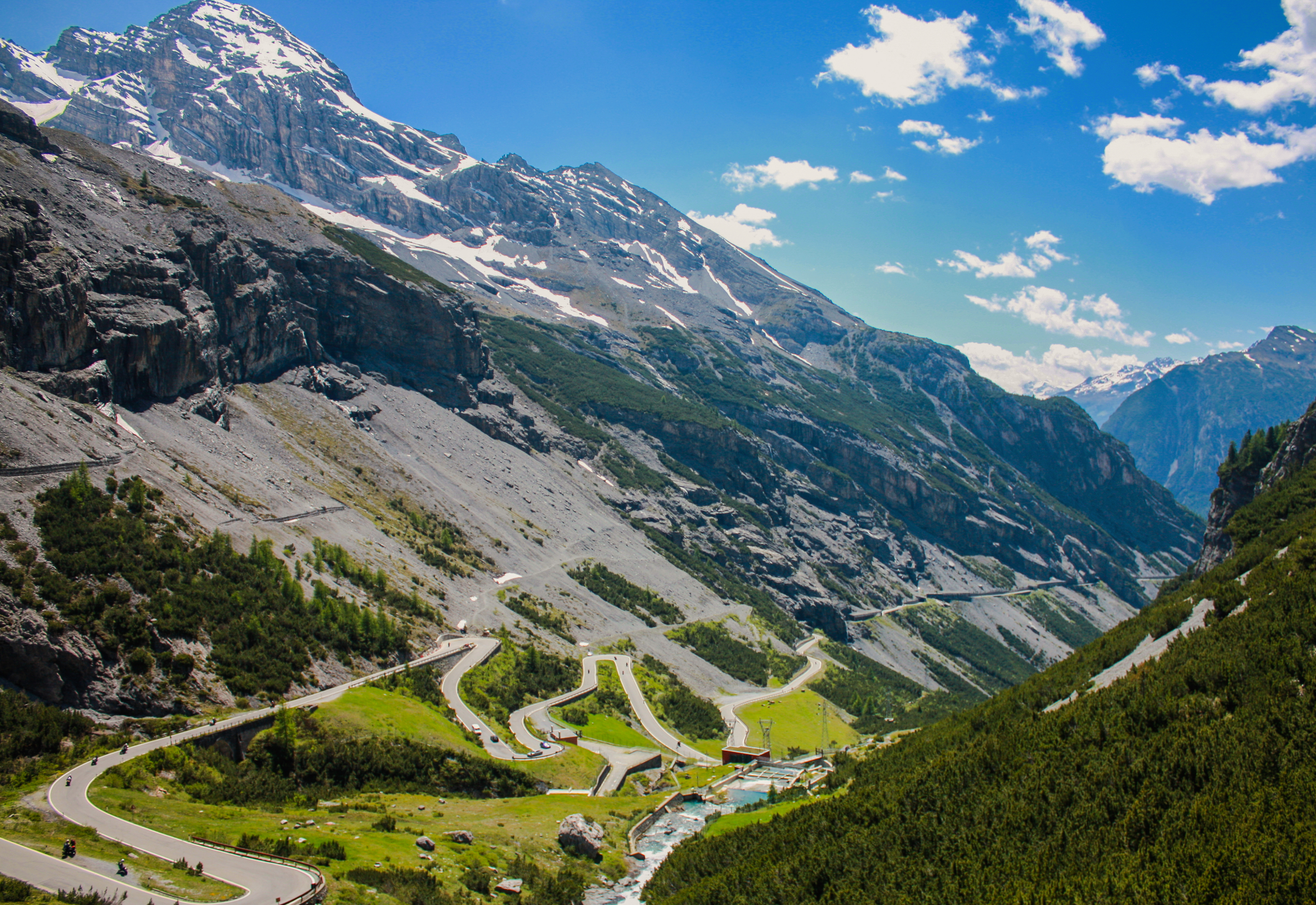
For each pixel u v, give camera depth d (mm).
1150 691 76438
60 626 97625
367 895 63406
